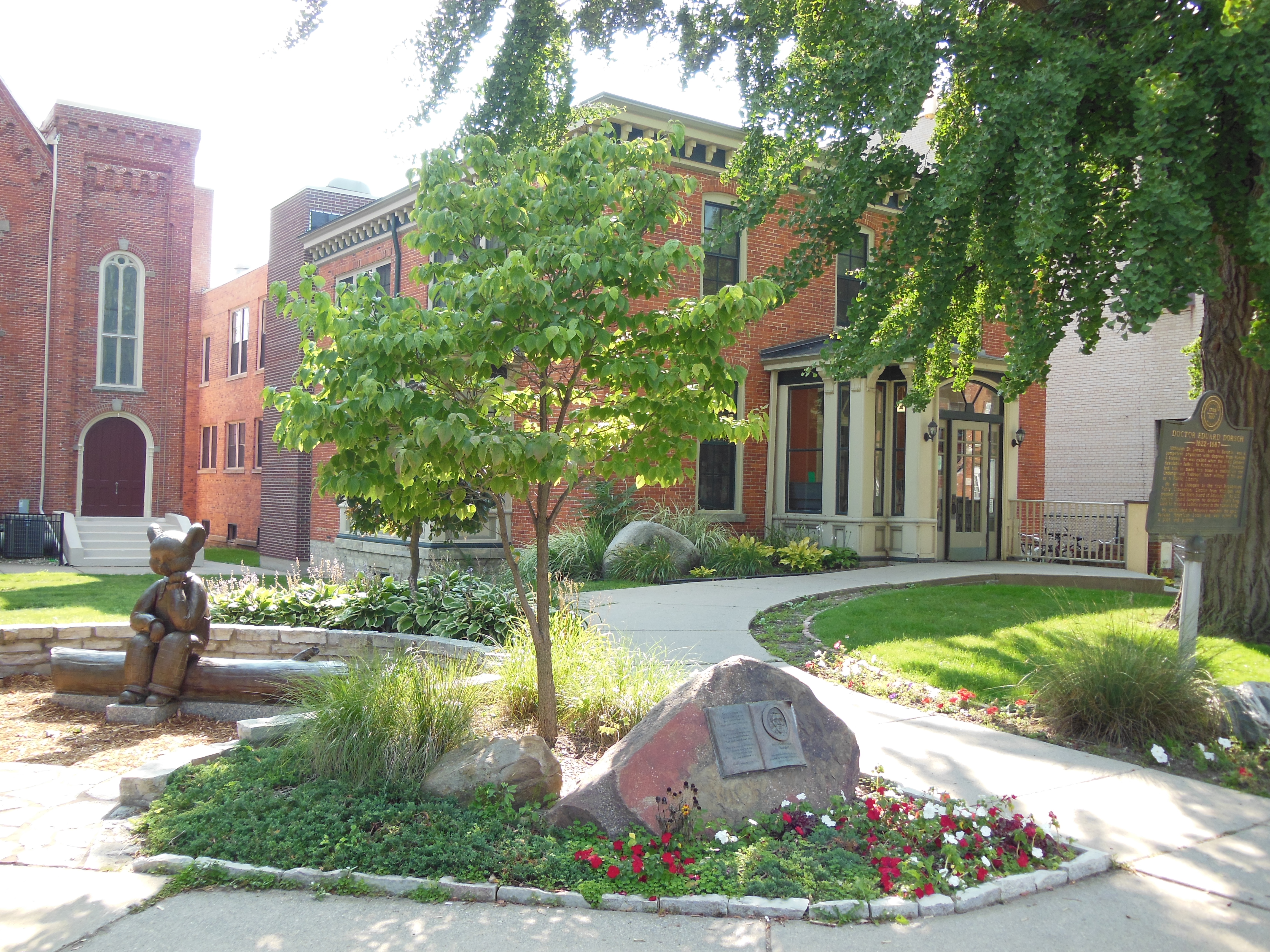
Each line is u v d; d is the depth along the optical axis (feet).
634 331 16.71
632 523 50.19
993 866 13.83
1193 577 23.68
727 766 14.99
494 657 23.80
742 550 49.93
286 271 84.02
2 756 19.44
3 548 74.84
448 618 28.63
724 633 31.78
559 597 26.78
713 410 18.43
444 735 17.22
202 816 14.74
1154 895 13.24
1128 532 55.93
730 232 32.73
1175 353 72.23
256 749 18.20
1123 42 27.30
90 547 75.15
